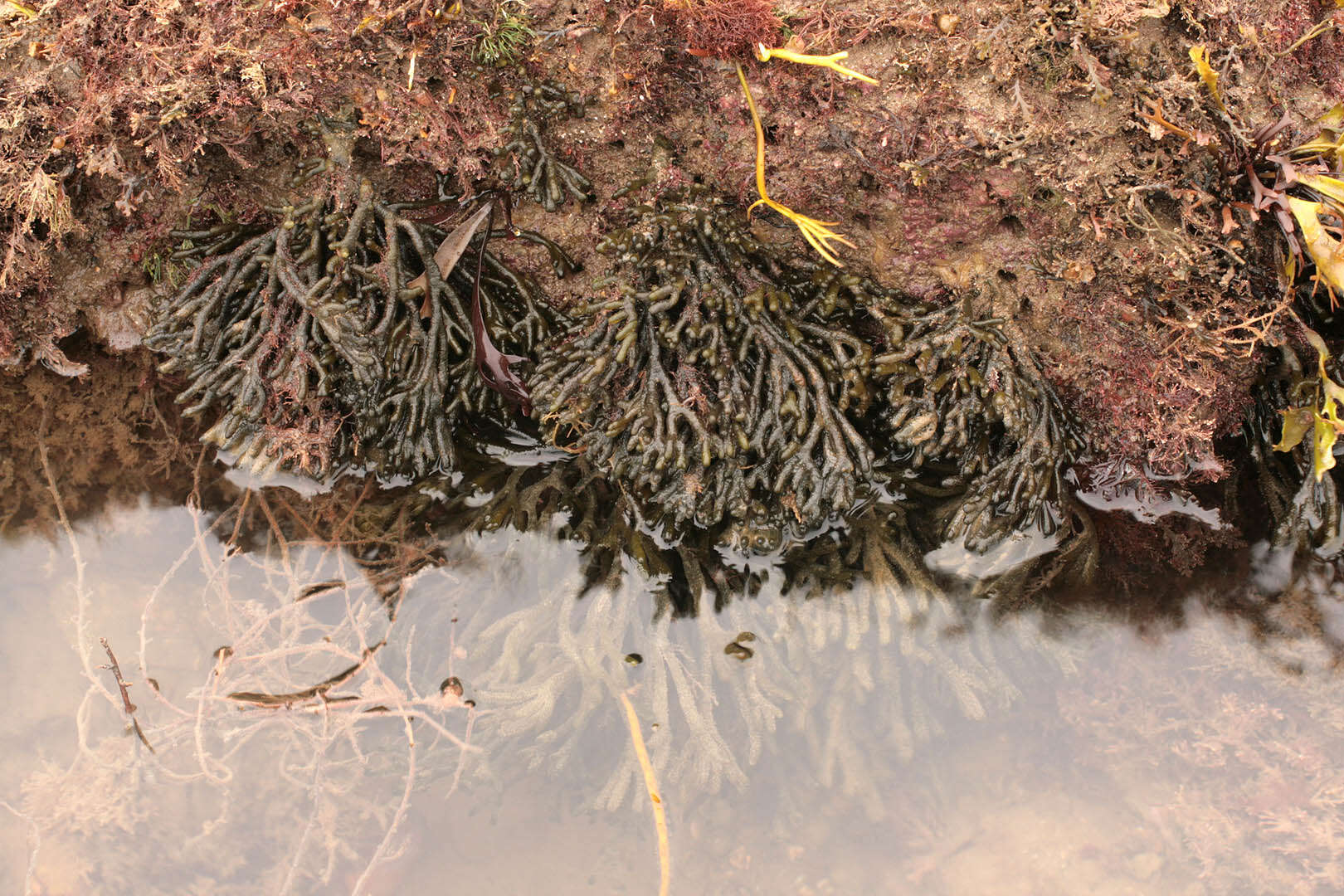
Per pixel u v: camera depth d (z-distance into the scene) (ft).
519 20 4.08
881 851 4.03
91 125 4.14
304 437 4.22
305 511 4.23
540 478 4.27
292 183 4.23
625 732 4.07
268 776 4.03
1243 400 4.20
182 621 4.11
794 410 4.16
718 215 4.18
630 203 4.20
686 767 4.04
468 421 4.31
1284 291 4.05
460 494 4.25
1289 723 4.05
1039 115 4.03
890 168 4.11
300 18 4.08
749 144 4.14
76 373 4.35
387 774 4.03
